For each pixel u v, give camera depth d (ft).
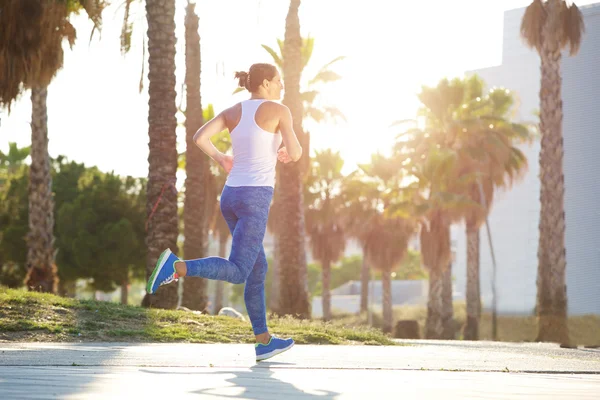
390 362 17.10
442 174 106.83
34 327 31.04
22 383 9.31
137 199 136.87
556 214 77.00
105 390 8.82
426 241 110.52
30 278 71.67
